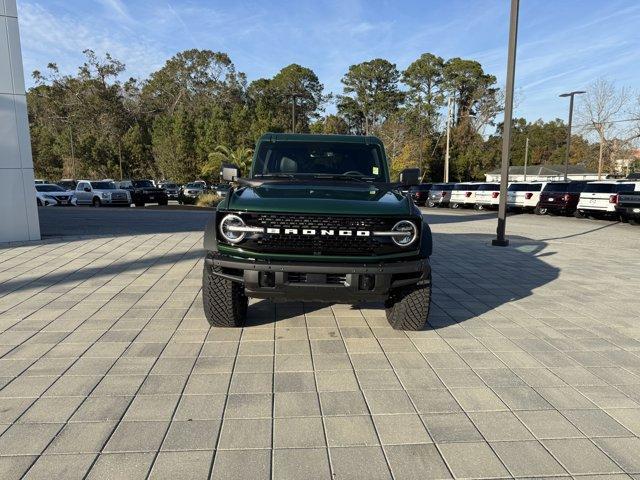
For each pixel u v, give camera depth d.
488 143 74.56
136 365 3.97
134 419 3.11
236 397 3.44
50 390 3.49
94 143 65.62
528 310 5.94
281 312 5.56
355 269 3.98
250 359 4.14
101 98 79.62
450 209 31.19
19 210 10.11
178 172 54.25
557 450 2.87
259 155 5.59
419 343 4.63
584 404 3.46
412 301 4.65
